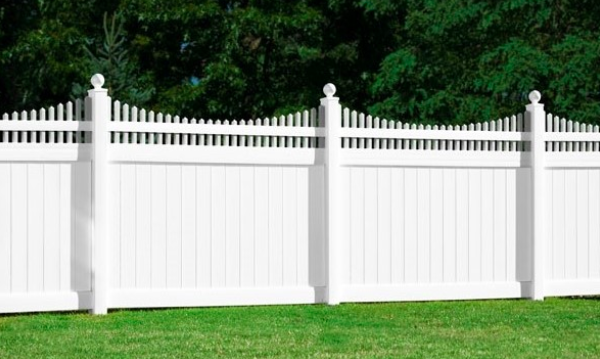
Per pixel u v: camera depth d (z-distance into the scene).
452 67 26.06
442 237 13.78
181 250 12.70
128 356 9.64
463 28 25.80
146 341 10.48
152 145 12.54
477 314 12.73
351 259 13.38
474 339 10.79
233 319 12.06
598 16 25.34
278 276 13.08
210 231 12.80
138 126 12.46
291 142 13.17
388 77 26.12
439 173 13.77
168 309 12.95
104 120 12.27
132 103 25.84
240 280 12.93
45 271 12.24
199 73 32.22
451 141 13.85
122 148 12.42
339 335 10.94
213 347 10.13
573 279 14.37
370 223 13.45
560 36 25.39
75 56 31.05
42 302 12.21
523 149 14.32
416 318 12.33
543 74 23.38
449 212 13.81
